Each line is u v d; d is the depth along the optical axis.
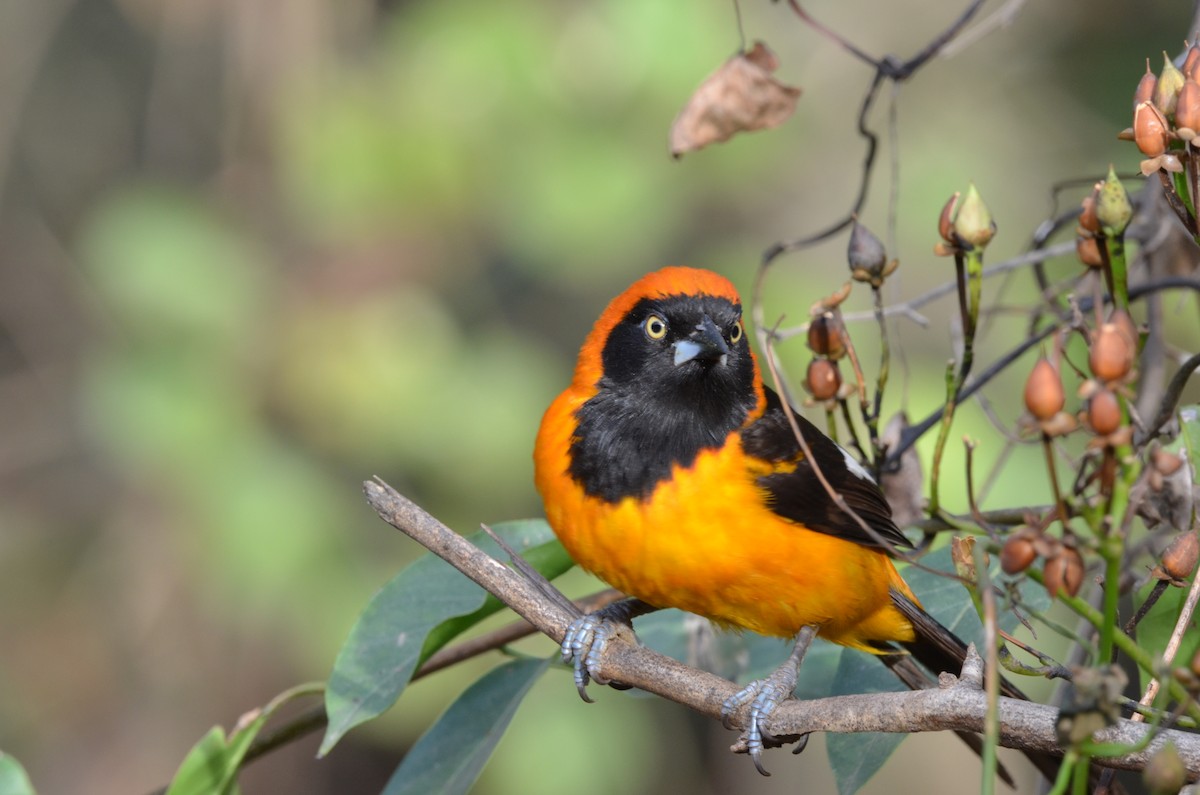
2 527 15.17
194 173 15.66
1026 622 4.98
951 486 11.74
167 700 14.73
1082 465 5.12
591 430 6.54
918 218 14.95
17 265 16.12
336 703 6.09
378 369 13.98
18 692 14.66
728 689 5.69
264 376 14.09
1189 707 4.04
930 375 12.62
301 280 14.21
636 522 6.32
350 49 14.68
